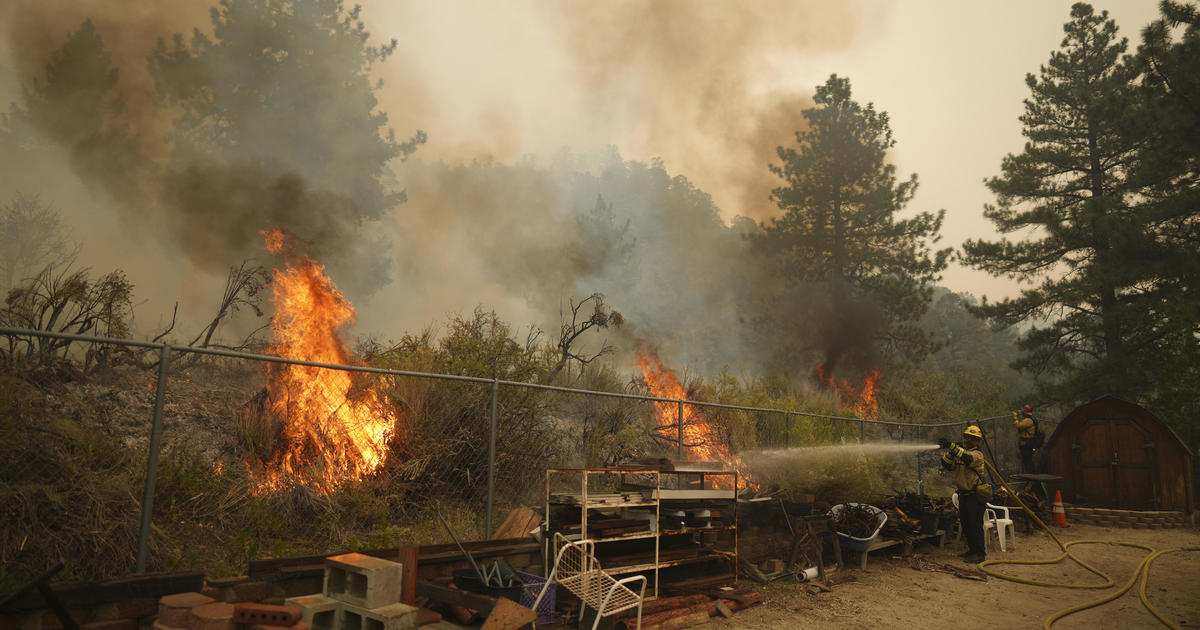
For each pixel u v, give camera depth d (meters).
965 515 9.80
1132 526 13.62
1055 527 13.41
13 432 5.06
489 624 4.54
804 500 8.62
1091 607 7.08
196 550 5.44
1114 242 20.70
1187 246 19.98
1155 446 14.95
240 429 6.97
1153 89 20.27
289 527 6.29
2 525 4.54
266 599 4.59
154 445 4.85
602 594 5.17
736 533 7.15
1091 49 26.88
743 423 10.83
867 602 6.96
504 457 8.19
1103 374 21.58
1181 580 8.56
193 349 5.11
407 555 5.14
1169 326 17.38
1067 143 26.42
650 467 6.40
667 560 6.45
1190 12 19.73
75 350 7.65
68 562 4.62
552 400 8.97
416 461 7.34
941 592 7.59
